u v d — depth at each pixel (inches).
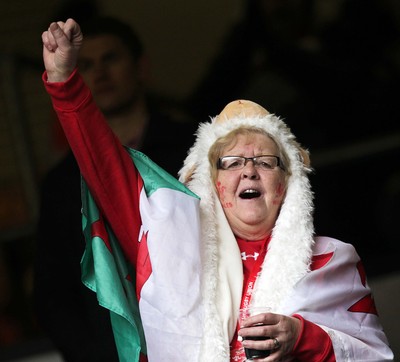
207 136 427.8
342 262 415.8
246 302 409.4
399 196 705.0
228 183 416.8
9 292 705.0
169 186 417.7
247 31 725.3
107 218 417.7
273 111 717.3
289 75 722.2
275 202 418.0
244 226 418.3
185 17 838.5
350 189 705.6
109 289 409.7
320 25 732.0
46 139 770.8
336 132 722.8
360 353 400.5
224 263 413.1
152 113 532.1
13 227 724.0
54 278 502.6
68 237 501.7
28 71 780.0
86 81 533.0
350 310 412.2
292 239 413.7
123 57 535.2
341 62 726.5
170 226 408.2
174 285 401.1
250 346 382.9
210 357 394.6
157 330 398.9
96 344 490.0
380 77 733.3
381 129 727.1
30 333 700.0
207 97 739.4
